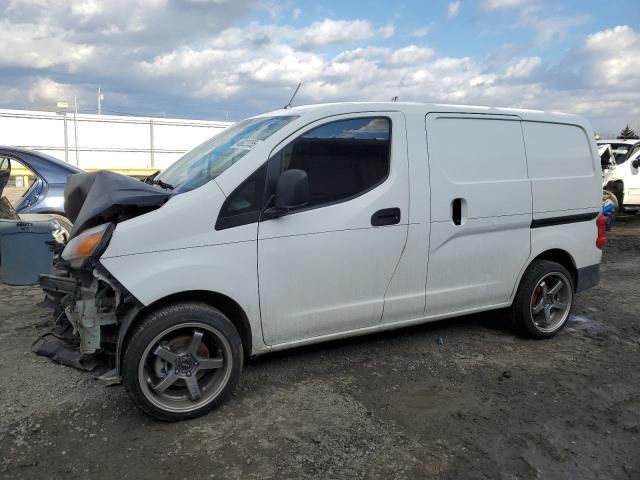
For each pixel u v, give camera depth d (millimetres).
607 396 3967
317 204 3824
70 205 4293
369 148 4035
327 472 2984
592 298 6652
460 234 4438
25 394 3705
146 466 2986
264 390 3887
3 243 6160
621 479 3012
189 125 30766
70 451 3096
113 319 3402
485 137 4586
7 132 27219
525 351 4785
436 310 4477
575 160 5172
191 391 3453
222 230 3484
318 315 3906
